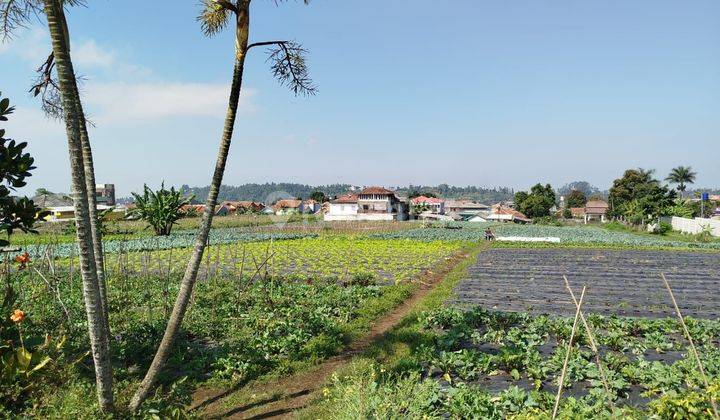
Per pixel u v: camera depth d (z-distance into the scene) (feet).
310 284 69.87
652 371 31.30
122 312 49.03
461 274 84.58
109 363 21.56
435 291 68.18
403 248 134.00
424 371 34.19
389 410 23.90
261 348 39.32
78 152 20.29
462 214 440.04
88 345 34.73
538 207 400.67
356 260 106.01
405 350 40.34
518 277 82.17
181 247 124.16
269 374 35.22
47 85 31.58
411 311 55.93
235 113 24.35
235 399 31.17
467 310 54.70
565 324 44.62
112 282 66.39
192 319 44.52
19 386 24.12
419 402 25.39
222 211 323.16
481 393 28.35
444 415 26.58
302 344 41.55
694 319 48.98
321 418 26.71
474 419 25.07
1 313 28.25
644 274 86.53
